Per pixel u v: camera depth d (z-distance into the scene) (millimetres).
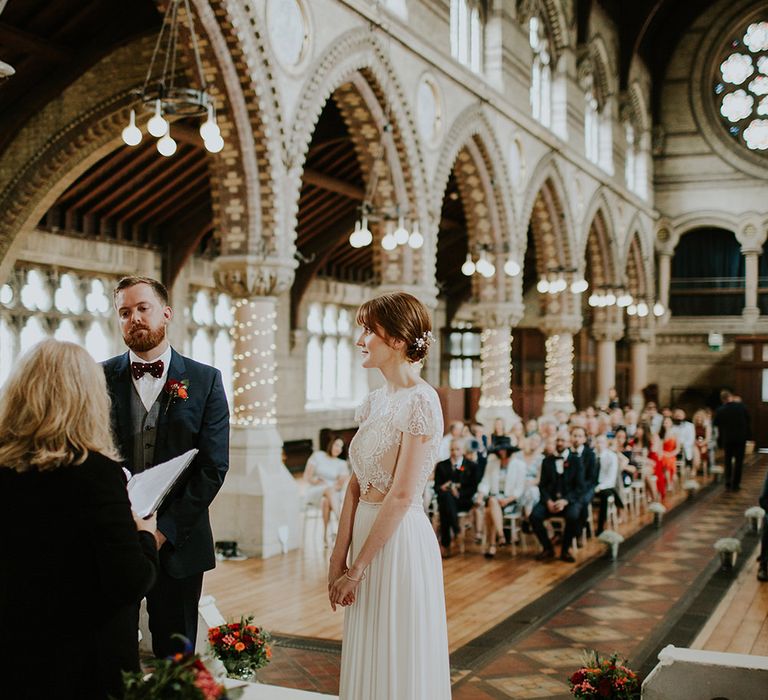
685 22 30078
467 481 11203
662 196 30422
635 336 29406
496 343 17969
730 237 30156
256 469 10719
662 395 30219
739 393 27062
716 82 29969
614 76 26422
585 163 22734
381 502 3393
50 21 11555
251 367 10859
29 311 14344
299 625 7594
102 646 2615
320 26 11430
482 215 17469
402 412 3295
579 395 28453
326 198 18906
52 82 12336
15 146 12758
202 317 18297
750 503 15750
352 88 12812
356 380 23844
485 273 16203
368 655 3320
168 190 15969
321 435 21375
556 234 21453
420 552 3373
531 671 6414
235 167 10594
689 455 18891
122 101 11844
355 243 12250
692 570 10133
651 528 13070
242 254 10672
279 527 10805
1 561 2574
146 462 3879
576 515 10570
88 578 2582
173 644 3836
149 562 2682
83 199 14664
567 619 7938
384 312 3373
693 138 30125
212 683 2350
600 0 24703
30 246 14023
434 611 3393
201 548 3936
